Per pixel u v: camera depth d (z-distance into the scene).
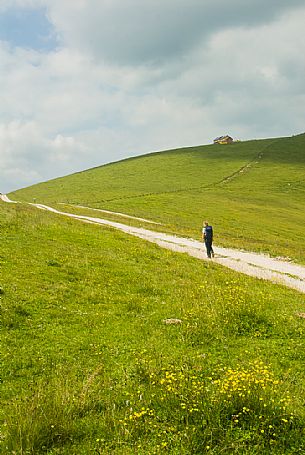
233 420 8.66
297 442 8.25
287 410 9.02
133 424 8.63
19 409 8.77
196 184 117.38
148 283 21.45
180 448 7.96
